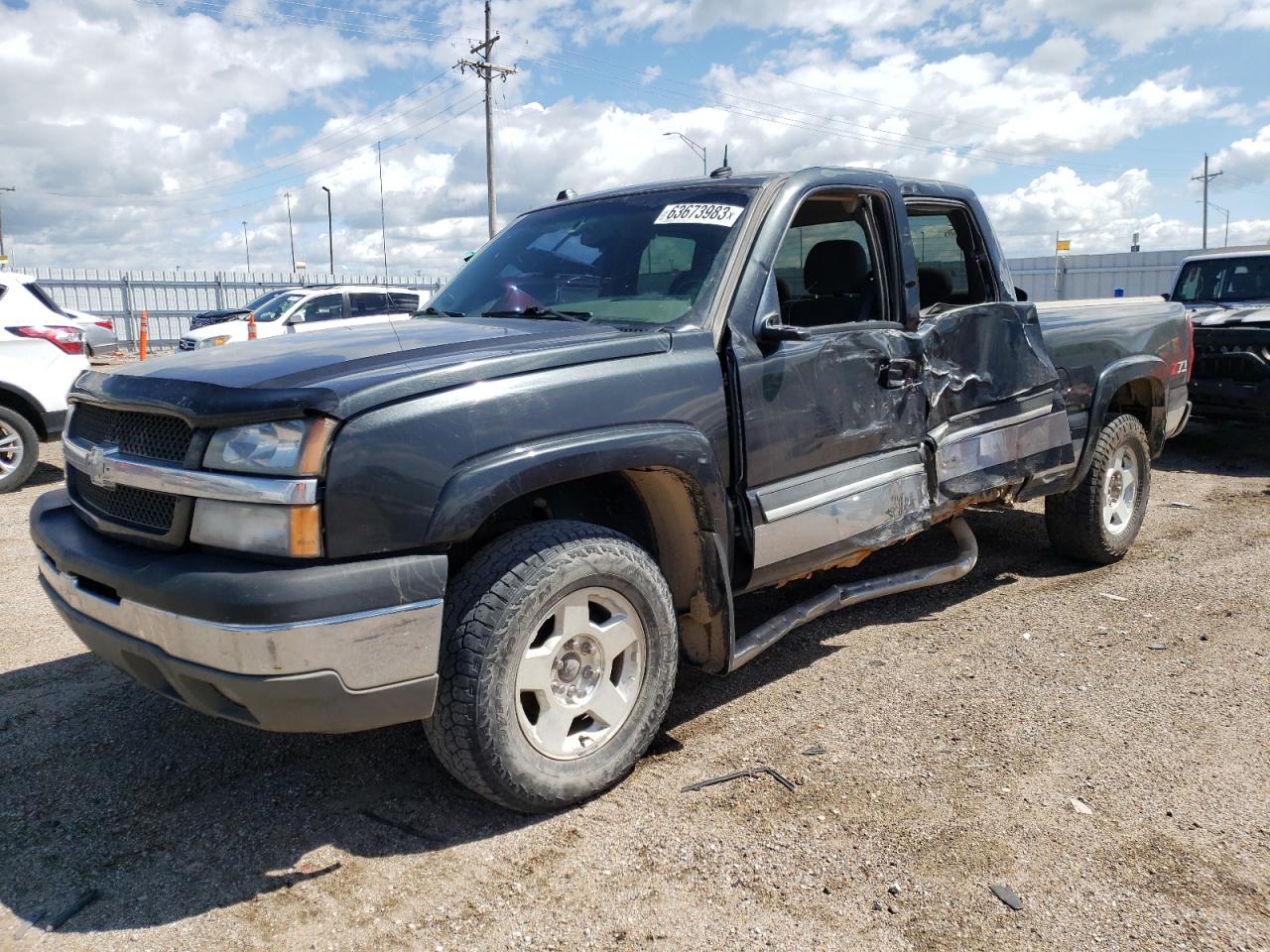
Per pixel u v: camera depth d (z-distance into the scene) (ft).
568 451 9.22
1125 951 7.64
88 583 9.43
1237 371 28.53
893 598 16.51
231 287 108.58
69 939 7.88
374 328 11.55
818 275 13.93
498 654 8.87
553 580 9.13
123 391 9.45
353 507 8.14
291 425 8.17
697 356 10.72
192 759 10.96
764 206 11.93
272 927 8.01
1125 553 18.67
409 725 11.83
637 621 10.12
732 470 11.00
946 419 13.84
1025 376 15.08
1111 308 19.88
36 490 27.55
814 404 11.76
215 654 8.03
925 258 14.82
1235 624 15.02
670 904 8.26
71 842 9.30
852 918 8.06
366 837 9.34
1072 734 11.36
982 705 12.17
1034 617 15.48
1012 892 8.38
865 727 11.59
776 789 10.12
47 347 27.48
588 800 9.93
